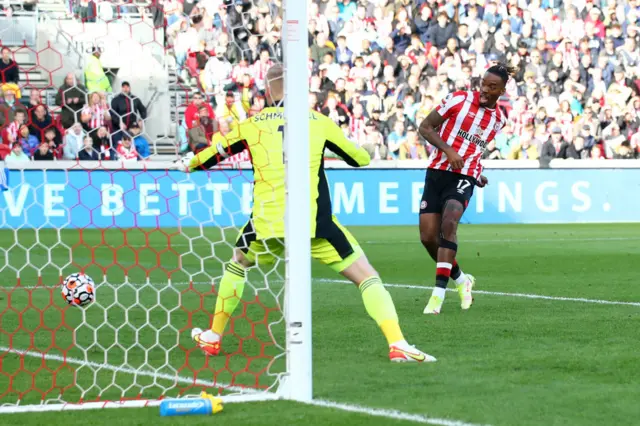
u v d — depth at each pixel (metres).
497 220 48.97
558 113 52.69
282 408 9.82
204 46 32.34
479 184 18.81
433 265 27.69
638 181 50.56
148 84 32.56
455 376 11.50
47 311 17.75
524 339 14.35
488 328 15.52
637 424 9.09
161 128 32.53
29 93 29.00
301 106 10.57
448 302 19.16
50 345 13.96
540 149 52.28
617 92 54.16
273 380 11.38
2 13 27.88
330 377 11.51
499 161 48.97
